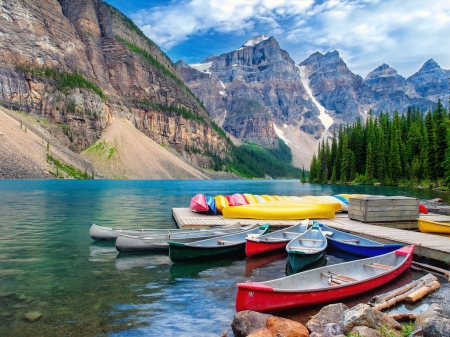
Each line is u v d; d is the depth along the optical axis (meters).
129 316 10.08
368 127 134.62
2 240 21.50
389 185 106.31
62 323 9.48
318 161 153.88
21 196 55.81
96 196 59.41
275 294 9.84
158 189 89.75
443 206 39.75
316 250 15.52
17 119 177.12
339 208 30.31
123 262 16.45
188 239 18.75
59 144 182.62
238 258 17.75
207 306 11.01
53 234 23.61
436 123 101.06
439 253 15.25
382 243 17.92
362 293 11.82
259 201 31.12
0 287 12.52
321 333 8.29
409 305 10.69
